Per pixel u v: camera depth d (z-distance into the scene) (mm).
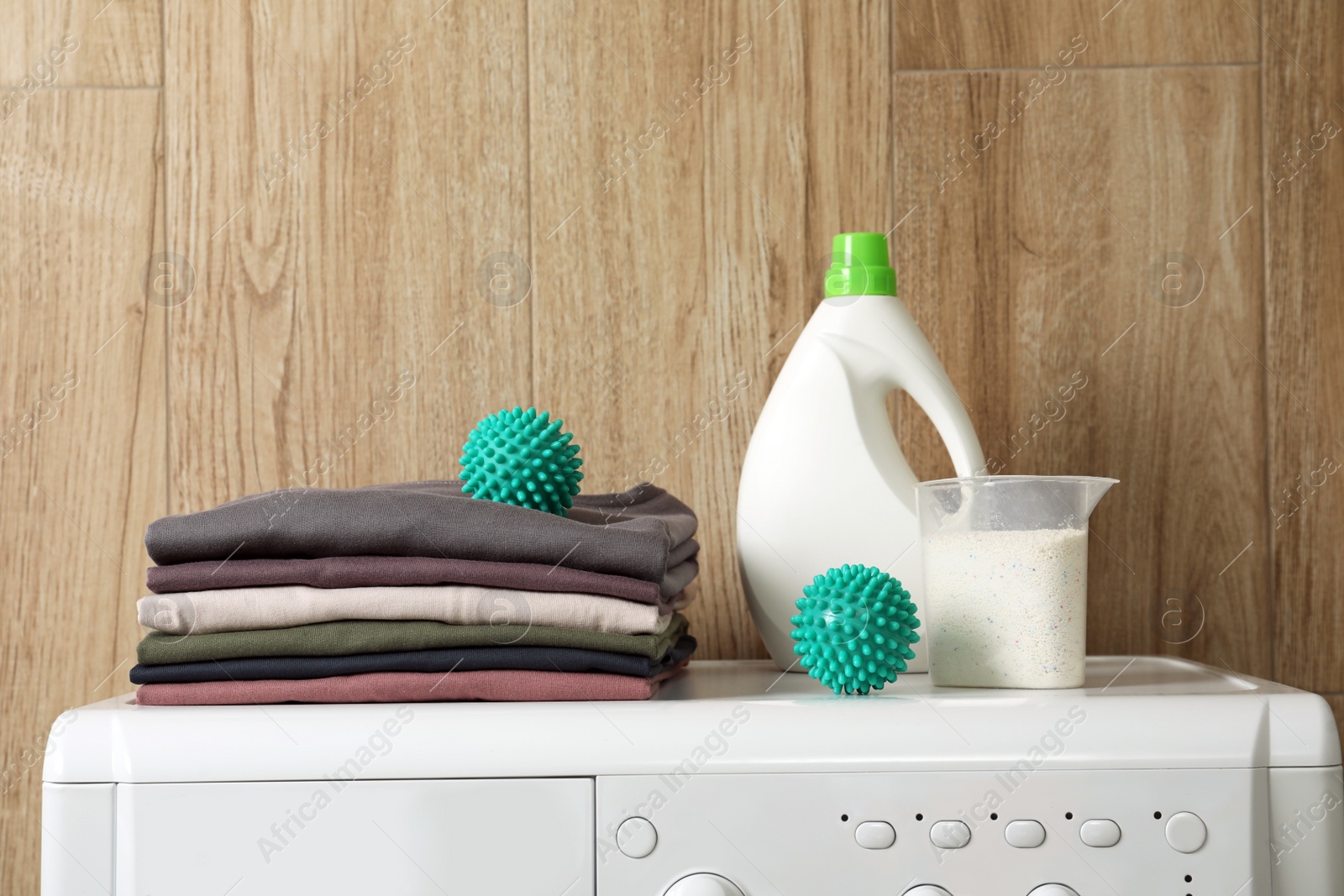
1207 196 963
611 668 623
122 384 966
